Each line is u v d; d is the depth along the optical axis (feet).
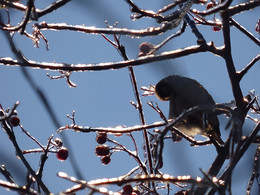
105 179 22.06
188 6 27.53
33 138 29.22
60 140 30.73
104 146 31.83
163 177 21.91
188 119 35.06
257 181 21.85
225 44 26.43
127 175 29.76
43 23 28.68
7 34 26.20
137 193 30.45
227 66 26.68
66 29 28.84
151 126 29.60
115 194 19.19
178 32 30.42
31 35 28.99
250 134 25.32
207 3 33.01
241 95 26.86
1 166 24.67
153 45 30.32
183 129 35.63
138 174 30.71
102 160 31.63
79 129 28.96
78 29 28.71
